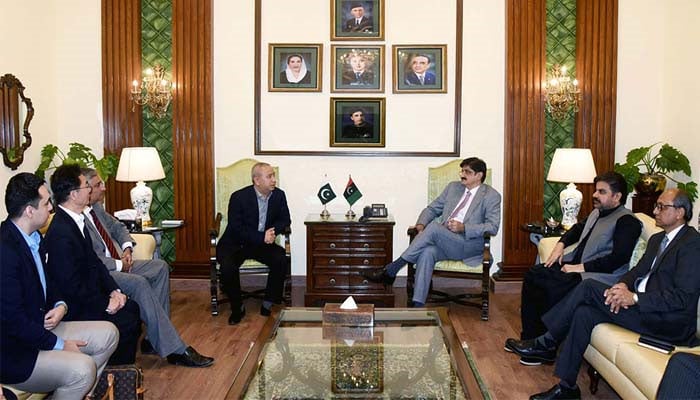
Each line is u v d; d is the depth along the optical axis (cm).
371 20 558
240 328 450
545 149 564
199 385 347
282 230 491
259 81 561
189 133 563
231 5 557
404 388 280
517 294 550
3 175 476
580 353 315
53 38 554
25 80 508
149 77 557
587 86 554
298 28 560
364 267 510
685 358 232
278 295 478
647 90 555
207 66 558
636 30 552
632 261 382
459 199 507
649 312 303
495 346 414
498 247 570
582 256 400
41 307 283
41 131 534
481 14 553
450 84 559
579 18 550
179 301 524
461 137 562
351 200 541
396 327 359
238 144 567
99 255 385
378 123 564
